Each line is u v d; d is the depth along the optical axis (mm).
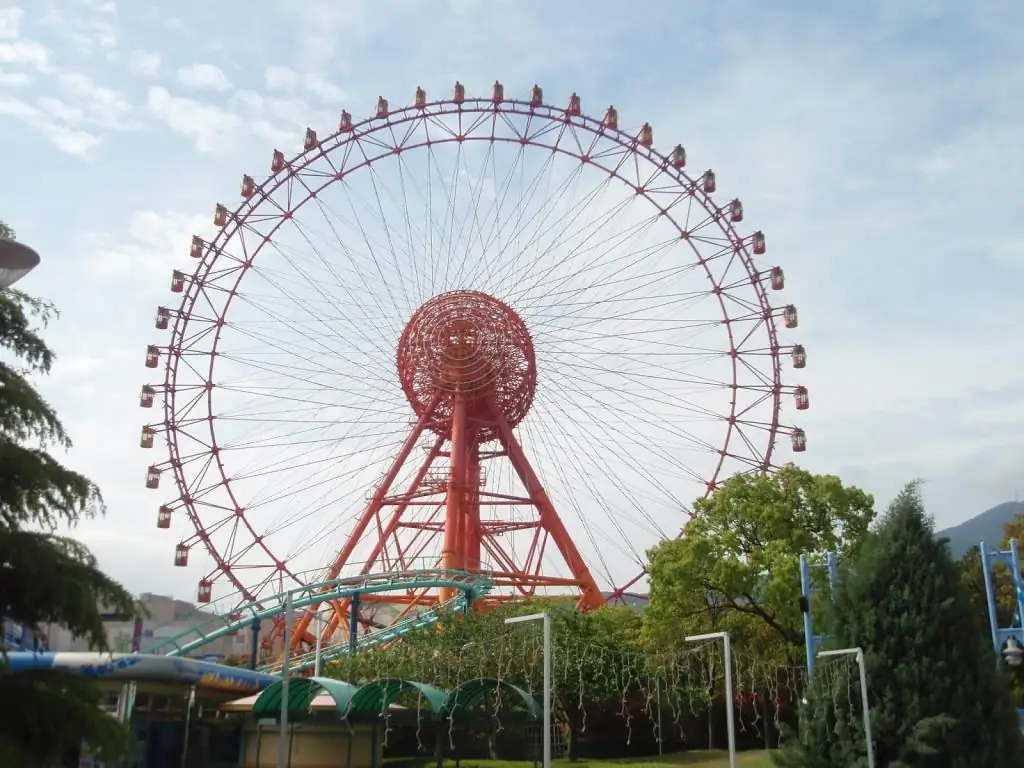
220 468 77062
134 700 47156
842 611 37750
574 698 63594
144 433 76562
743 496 60125
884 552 37375
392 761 61656
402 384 79438
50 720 21219
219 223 78562
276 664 69000
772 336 79062
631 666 61719
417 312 79875
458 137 80812
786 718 70375
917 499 38125
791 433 77688
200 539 75688
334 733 51531
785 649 59344
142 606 24203
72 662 45438
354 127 80125
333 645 72562
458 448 75625
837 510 58688
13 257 20516
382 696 48500
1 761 20391
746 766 54906
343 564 72812
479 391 77625
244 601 70688
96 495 23406
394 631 69750
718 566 57344
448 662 60469
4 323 23094
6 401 21984
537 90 80875
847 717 36250
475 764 57875
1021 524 78062
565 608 67250
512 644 61281
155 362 77688
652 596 61594
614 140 80375
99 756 22547
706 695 61344
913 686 35156
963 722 34219
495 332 77812
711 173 79938
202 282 78188
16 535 21969
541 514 76438
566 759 63812
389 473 75625
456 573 70375
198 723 52156
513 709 53906
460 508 74438
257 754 51906
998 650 45438
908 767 34156
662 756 62531
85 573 22656
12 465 21906
